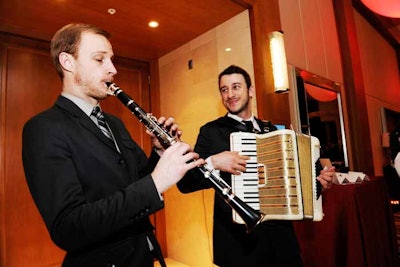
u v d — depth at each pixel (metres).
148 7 2.28
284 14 2.79
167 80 3.19
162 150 1.16
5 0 2.00
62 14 2.25
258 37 2.34
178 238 3.01
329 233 2.09
